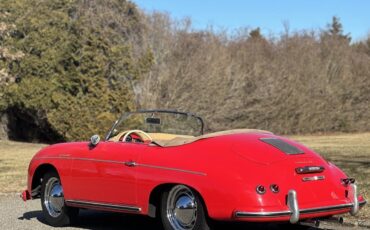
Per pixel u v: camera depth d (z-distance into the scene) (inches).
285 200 231.9
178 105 1421.0
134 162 265.6
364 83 1615.4
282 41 1653.5
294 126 1561.3
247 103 1523.1
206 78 1466.5
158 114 329.1
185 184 243.8
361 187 408.5
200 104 1451.8
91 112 1108.5
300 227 292.4
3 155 861.2
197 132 315.9
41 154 320.2
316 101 1579.7
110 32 1263.5
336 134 1534.2
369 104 1603.1
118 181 271.6
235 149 244.4
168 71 1434.5
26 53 1162.6
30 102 1136.8
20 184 508.7
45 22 1185.4
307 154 254.1
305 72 1590.8
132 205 266.2
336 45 1662.2
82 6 1321.4
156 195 261.3
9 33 1111.6
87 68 1126.4
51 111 1127.0
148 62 1248.8
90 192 286.5
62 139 1213.7
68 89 1138.7
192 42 1496.1
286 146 253.6
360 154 733.3
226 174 234.7
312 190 241.1
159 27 1460.4
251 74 1545.3
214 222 245.9
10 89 1126.4
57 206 314.0
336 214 253.3
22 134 1293.1
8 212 370.0
